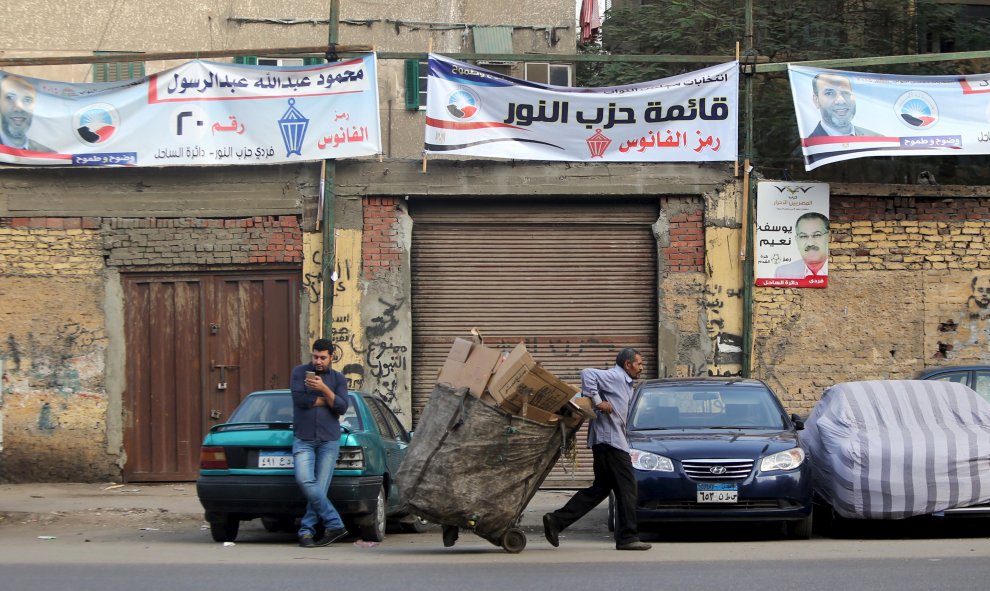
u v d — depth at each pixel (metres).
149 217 20.47
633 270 21.12
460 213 20.95
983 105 20.36
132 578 9.59
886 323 20.91
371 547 13.13
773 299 20.77
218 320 20.47
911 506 13.73
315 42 26.38
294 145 20.22
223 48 26.12
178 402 20.38
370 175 20.58
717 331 20.75
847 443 14.03
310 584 9.23
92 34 25.67
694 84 20.61
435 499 11.88
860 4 28.16
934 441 13.88
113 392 20.30
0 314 20.30
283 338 20.44
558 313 21.03
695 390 15.95
